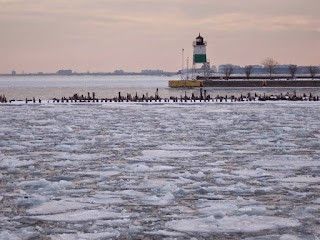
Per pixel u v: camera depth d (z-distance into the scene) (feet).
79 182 75.10
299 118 180.75
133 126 156.04
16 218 56.39
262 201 63.67
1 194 67.41
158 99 294.46
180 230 52.21
